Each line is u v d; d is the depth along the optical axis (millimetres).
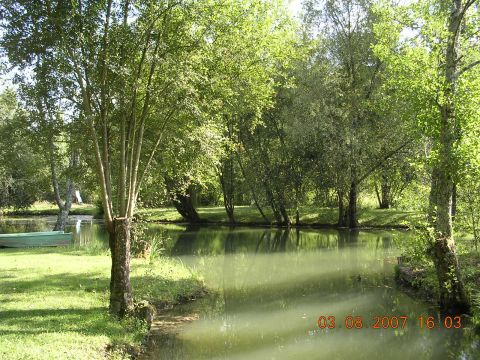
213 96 11539
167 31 9359
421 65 10680
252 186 35406
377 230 29938
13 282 10891
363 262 18266
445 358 8055
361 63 29781
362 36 28953
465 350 8461
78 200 55000
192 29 9773
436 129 10578
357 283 14438
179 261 18312
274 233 30016
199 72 10055
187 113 10094
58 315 8289
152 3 8711
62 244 19797
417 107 10688
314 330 9734
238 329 9766
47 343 6754
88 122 8547
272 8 13578
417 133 12250
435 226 10773
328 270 16844
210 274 16094
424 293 12398
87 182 17297
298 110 29938
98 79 8500
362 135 28484
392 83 12062
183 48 9617
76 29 8016
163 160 14570
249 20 12188
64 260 14461
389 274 15656
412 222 11461
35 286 10516
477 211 13055
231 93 12547
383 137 28625
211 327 9852
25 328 7359
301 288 13898
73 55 8023
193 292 12555
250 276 15906
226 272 16656
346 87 30062
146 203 18672
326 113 28547
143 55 8664
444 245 10445
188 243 25031
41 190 28203
